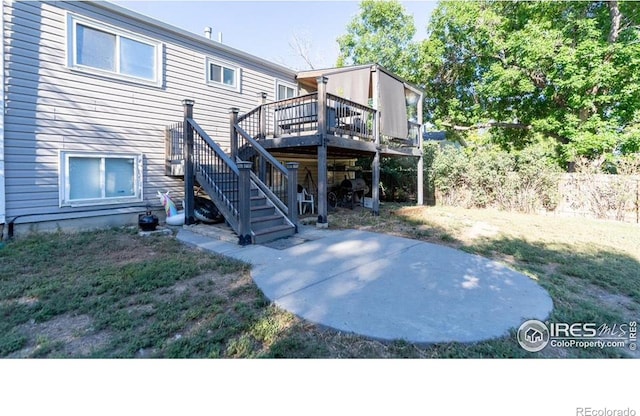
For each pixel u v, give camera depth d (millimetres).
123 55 6555
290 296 3070
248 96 9031
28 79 5355
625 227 6895
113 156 6449
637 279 3658
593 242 5453
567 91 10664
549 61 10555
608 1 10508
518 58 11172
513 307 2848
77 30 5902
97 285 3346
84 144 6043
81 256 4395
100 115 6242
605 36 10492
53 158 5676
